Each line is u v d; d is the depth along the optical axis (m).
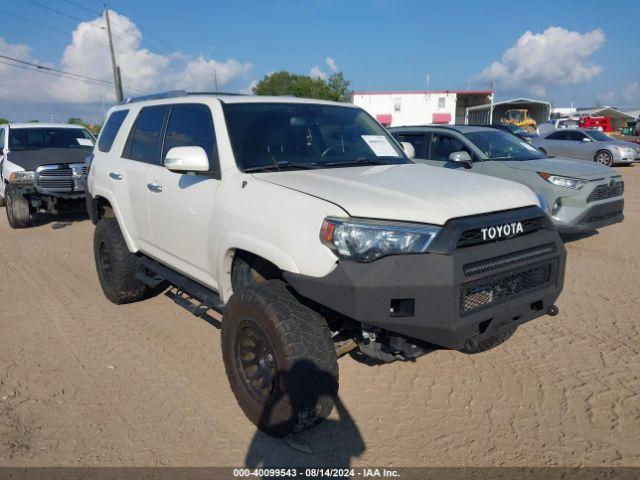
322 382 2.92
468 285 2.79
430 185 3.25
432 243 2.78
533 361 4.12
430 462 2.97
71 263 7.23
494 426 3.29
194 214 3.82
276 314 2.95
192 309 4.09
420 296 2.71
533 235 3.18
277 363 2.93
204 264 3.83
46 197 10.01
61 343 4.55
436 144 8.76
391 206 2.88
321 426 3.32
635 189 13.73
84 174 10.01
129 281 5.18
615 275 6.22
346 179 3.36
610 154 18.81
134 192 4.70
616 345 4.36
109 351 4.39
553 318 4.95
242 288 3.22
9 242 8.79
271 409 3.01
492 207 3.07
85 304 5.50
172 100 4.52
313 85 65.44
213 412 3.48
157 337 4.65
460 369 4.01
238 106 3.97
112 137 5.49
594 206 7.19
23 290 6.02
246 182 3.43
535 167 7.57
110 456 3.05
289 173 3.54
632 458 2.97
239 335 3.27
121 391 3.76
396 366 4.07
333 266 2.79
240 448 3.11
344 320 3.31
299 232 2.92
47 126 11.39
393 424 3.33
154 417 3.43
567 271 6.43
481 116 46.34
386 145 4.42
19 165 9.80
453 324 2.73
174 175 4.11
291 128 4.02
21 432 3.27
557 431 3.23
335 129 4.28
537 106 44.38
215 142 3.78
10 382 3.88
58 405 3.58
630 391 3.66
